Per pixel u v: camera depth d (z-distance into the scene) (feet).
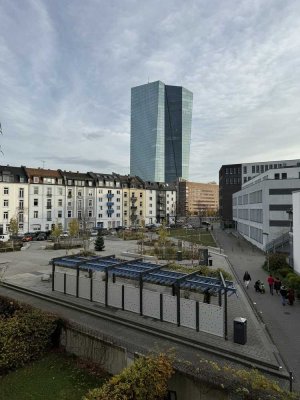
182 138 573.33
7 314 42.27
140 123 564.71
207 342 39.60
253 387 22.82
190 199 551.18
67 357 36.11
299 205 80.28
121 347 31.99
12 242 131.34
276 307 56.08
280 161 267.39
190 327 43.91
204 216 485.97
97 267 55.47
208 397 24.75
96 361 34.04
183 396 25.90
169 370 25.94
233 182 284.61
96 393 24.00
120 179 273.13
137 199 280.51
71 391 29.35
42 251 124.36
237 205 232.94
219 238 189.78
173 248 121.08
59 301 57.36
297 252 82.58
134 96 571.69
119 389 23.58
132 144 579.48
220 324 41.42
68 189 226.58
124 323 46.70
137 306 50.06
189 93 583.58
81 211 232.32
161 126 547.90
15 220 166.81
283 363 35.58
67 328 37.40
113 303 52.80
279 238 118.83
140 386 23.99
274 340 41.83
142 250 117.29
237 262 105.70
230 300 59.11
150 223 283.18
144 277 49.80
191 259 104.63
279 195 132.98
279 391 22.61
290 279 67.00
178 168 573.33
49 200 214.48
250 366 35.04
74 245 135.13
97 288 55.57
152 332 43.29
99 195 247.29
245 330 39.58
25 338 35.09
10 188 195.83
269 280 66.28
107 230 225.76
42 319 37.99
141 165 563.89
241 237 196.24
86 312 52.01
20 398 28.17
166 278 46.96
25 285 68.44
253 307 55.83
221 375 24.98
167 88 562.66
